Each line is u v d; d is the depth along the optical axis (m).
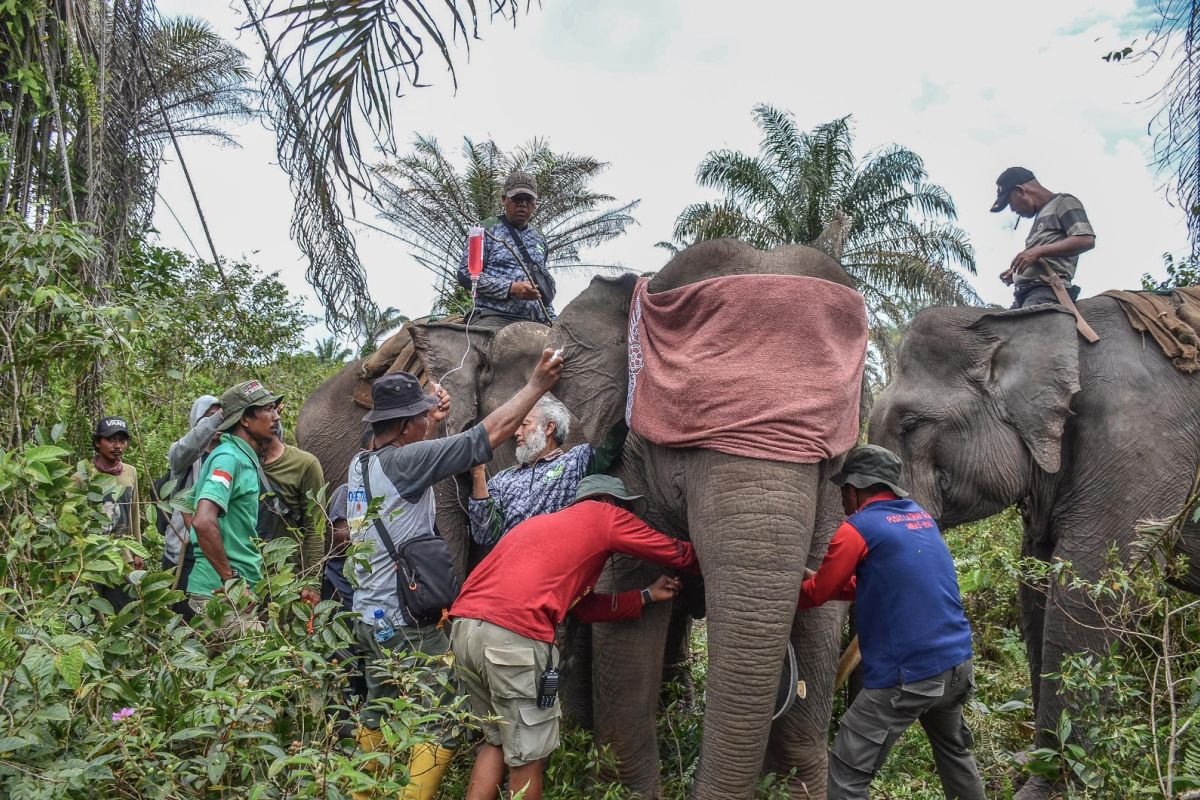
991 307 5.34
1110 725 3.78
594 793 4.12
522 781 3.69
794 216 21.16
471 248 5.71
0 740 2.45
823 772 4.26
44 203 4.64
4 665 2.55
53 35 4.87
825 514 3.99
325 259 3.94
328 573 4.39
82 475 3.11
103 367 4.81
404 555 3.79
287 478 5.33
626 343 4.31
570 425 4.35
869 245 21.28
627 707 4.18
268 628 3.20
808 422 3.53
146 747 2.73
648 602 4.07
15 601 2.91
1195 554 4.82
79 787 2.51
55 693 2.66
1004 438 5.06
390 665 3.25
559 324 4.48
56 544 2.95
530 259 6.20
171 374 4.81
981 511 5.20
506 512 4.41
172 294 6.35
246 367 7.88
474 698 3.74
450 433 5.74
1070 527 4.88
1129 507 4.68
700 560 3.59
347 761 2.69
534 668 3.65
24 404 4.09
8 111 4.81
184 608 4.34
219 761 2.69
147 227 5.76
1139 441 4.71
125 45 5.35
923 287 20.41
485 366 5.89
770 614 3.38
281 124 3.80
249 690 2.88
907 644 3.57
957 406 5.14
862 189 21.30
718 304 3.72
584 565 3.74
